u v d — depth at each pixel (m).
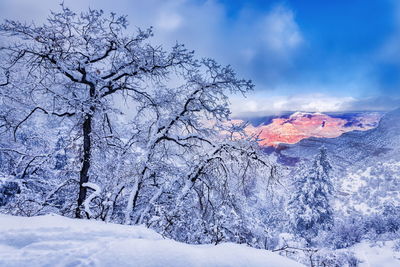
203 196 9.88
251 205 11.76
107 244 3.18
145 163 8.84
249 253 3.26
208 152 9.82
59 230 3.54
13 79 8.68
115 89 9.21
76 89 9.35
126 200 9.89
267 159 9.60
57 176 10.27
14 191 9.17
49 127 11.59
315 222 27.52
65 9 7.77
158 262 2.87
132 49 8.80
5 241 3.13
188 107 10.27
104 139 9.73
